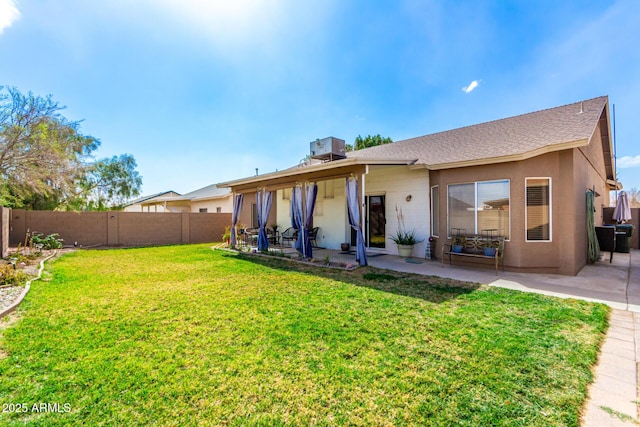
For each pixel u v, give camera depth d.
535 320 4.29
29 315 4.52
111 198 24.09
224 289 6.05
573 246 7.23
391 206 10.76
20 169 10.15
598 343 3.58
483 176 8.04
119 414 2.39
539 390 2.69
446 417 2.35
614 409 2.45
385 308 4.82
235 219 13.38
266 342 3.62
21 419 2.33
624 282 6.61
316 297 5.45
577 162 7.62
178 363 3.13
